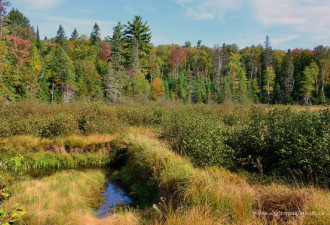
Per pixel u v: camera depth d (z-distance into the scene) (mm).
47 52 54219
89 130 13398
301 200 4453
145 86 43219
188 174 6199
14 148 10891
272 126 8109
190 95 45562
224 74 67062
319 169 6066
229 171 7422
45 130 12891
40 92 36438
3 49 25125
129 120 16812
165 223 4641
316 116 7336
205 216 4324
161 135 11039
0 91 24594
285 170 6785
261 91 59312
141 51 50031
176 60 73188
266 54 60969
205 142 8008
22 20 87812
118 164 11023
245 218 4328
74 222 5746
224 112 16938
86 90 41438
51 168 10414
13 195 7148
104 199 7543
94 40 67688
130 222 5492
